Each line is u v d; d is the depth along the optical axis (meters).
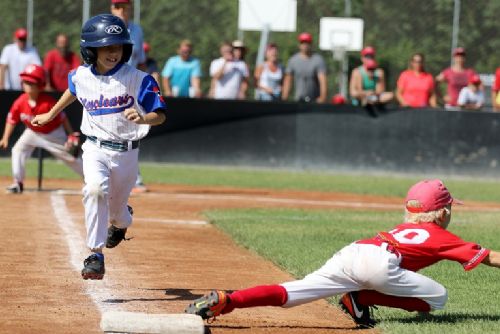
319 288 15.10
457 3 61.69
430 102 53.12
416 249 15.17
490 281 20.19
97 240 16.97
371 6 69.38
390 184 46.31
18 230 25.50
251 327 15.48
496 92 52.19
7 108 49.91
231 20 70.81
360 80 51.88
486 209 36.84
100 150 17.44
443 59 68.44
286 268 20.89
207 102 51.56
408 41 68.75
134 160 17.73
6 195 34.34
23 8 71.06
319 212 32.94
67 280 18.92
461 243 15.18
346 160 51.75
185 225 28.36
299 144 51.84
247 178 46.66
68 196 34.75
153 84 17.31
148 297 17.59
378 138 51.50
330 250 23.36
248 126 51.75
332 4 70.75
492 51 68.06
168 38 70.00
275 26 62.81
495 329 15.31
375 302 15.49
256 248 23.61
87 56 17.02
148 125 17.61
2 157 50.84
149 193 37.94
